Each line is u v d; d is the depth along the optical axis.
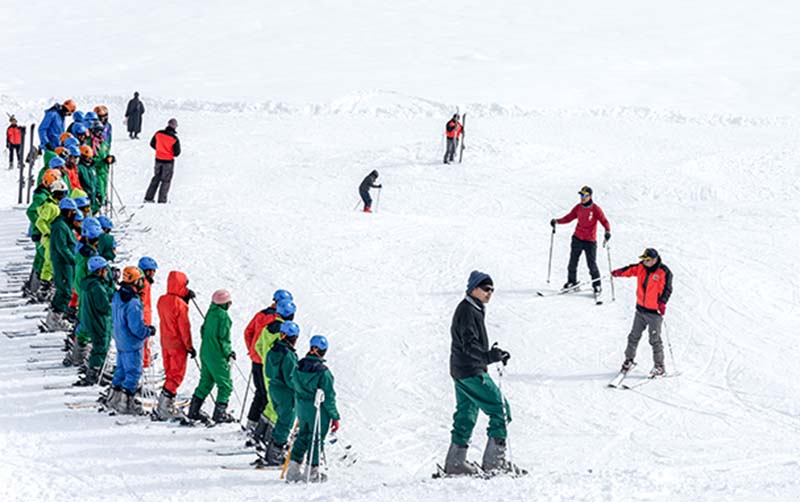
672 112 51.88
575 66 64.00
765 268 23.98
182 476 11.98
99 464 12.20
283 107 51.25
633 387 16.75
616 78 60.69
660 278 16.75
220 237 23.98
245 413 15.20
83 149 22.47
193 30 74.94
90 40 71.88
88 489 11.30
